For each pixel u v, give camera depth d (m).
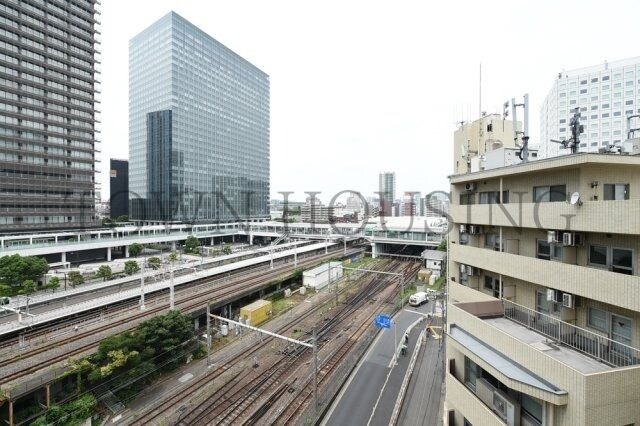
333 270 53.41
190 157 109.44
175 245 86.75
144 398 21.89
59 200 73.69
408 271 59.50
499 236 15.78
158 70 106.62
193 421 19.58
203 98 114.69
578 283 10.96
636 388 9.26
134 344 22.61
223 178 123.00
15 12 67.50
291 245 70.88
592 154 10.81
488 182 16.98
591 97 93.12
